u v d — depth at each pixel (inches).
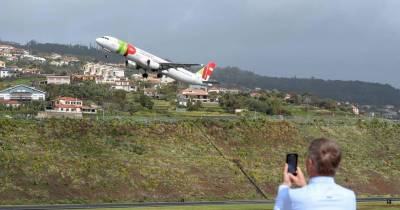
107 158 3142.2
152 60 3924.7
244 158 3636.8
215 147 3718.0
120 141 3444.9
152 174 3065.9
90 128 3491.6
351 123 4598.9
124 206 2293.3
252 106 6097.4
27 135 3193.9
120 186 2844.5
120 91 6545.3
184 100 6815.9
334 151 307.9
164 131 3750.0
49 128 3353.8
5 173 2674.7
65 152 3097.9
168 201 2770.7
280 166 3622.0
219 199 2935.5
